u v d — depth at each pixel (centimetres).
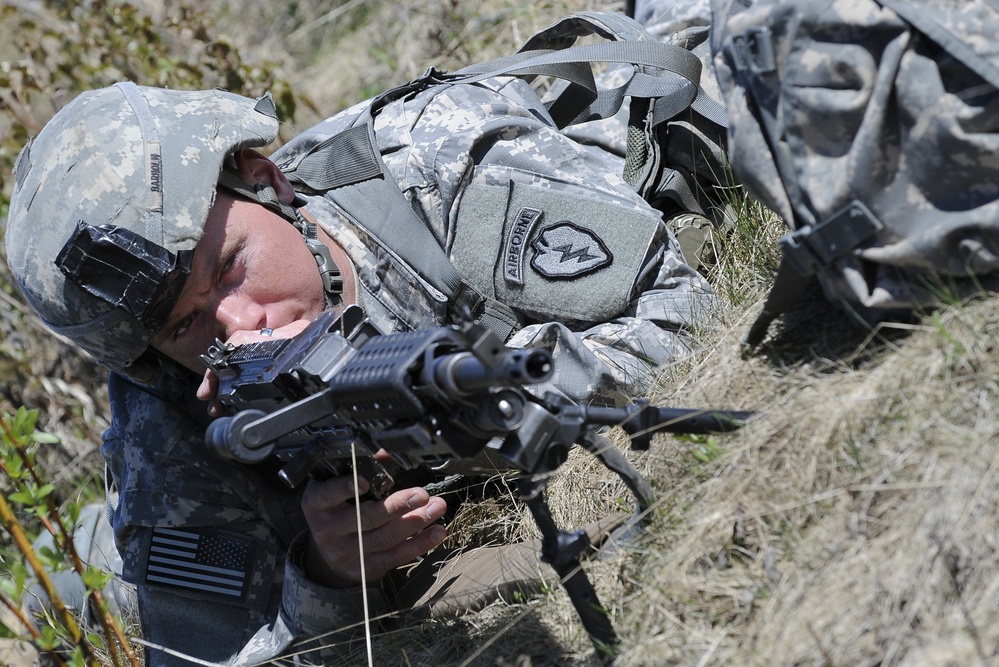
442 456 292
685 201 529
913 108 280
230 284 423
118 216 408
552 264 468
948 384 283
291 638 408
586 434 310
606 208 470
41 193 426
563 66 518
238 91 865
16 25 909
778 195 309
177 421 450
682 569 305
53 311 425
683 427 313
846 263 302
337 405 301
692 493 324
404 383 272
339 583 402
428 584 432
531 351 254
